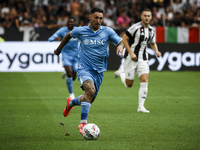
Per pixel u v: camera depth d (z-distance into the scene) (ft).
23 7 236.63
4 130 82.99
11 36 201.46
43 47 202.39
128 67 111.34
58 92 145.38
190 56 208.33
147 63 110.42
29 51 201.36
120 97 136.46
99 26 79.10
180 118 98.37
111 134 79.71
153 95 140.56
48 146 69.36
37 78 181.78
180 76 191.52
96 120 95.40
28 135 78.38
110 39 80.59
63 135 78.64
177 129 84.84
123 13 238.07
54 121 93.56
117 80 180.65
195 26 232.53
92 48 79.66
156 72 203.31
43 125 88.63
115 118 98.07
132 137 77.00
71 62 129.18
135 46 109.29
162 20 238.27
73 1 238.68
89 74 79.56
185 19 240.12
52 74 195.11
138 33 108.06
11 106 115.34
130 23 235.20
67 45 128.26
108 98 134.10
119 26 230.27
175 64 207.62
